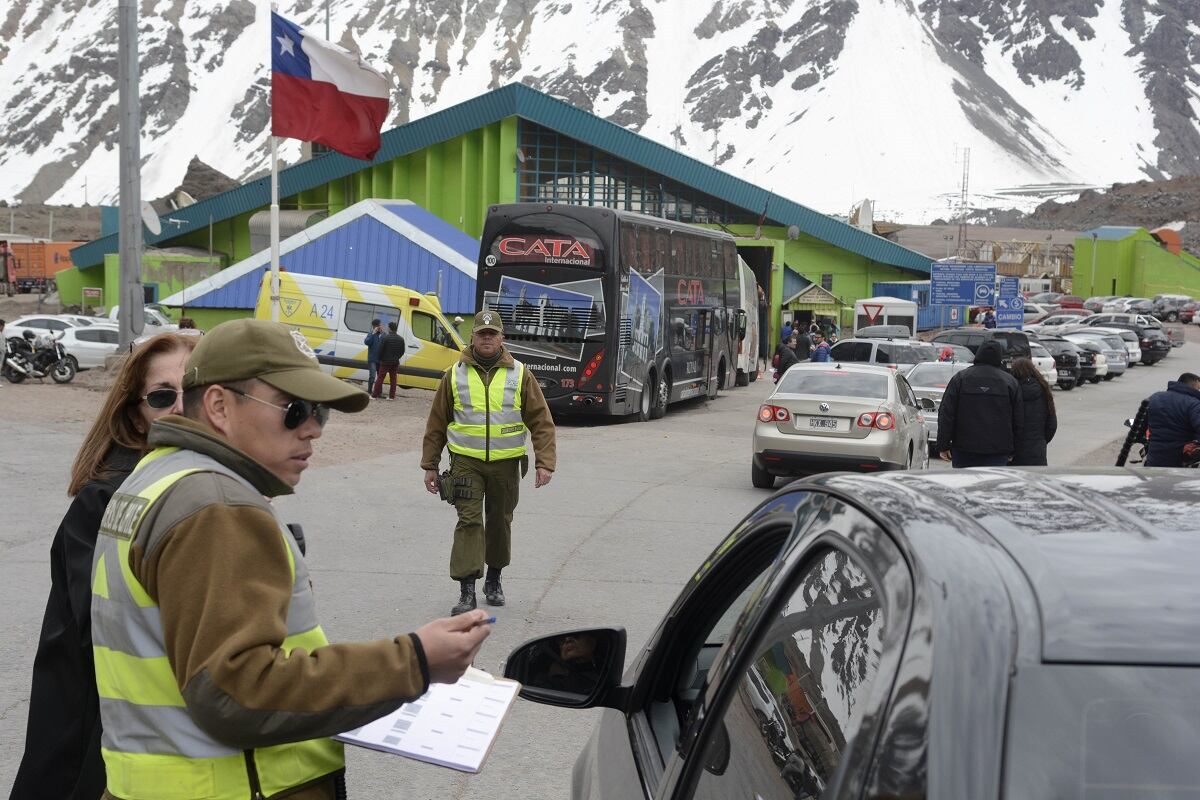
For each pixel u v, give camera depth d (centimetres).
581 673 306
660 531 1202
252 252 6288
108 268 6303
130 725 239
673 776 246
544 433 858
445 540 1112
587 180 5972
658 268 2777
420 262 4288
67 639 298
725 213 6159
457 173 5938
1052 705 154
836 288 6450
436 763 248
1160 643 160
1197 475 245
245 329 253
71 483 322
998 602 166
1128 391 4416
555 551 1087
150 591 235
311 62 2280
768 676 224
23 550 1011
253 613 226
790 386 1566
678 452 1986
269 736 226
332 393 251
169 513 232
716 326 3344
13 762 551
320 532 1141
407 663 235
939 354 3200
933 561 178
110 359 2744
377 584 930
